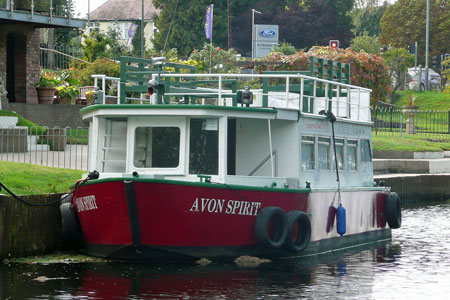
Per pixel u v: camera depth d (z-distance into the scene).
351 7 121.19
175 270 19.39
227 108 19.86
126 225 19.33
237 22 119.06
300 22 118.25
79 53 63.41
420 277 19.95
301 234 21.48
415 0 115.38
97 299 16.58
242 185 19.86
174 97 26.86
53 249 21.20
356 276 19.86
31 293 16.95
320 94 24.31
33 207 20.53
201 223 19.55
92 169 20.42
